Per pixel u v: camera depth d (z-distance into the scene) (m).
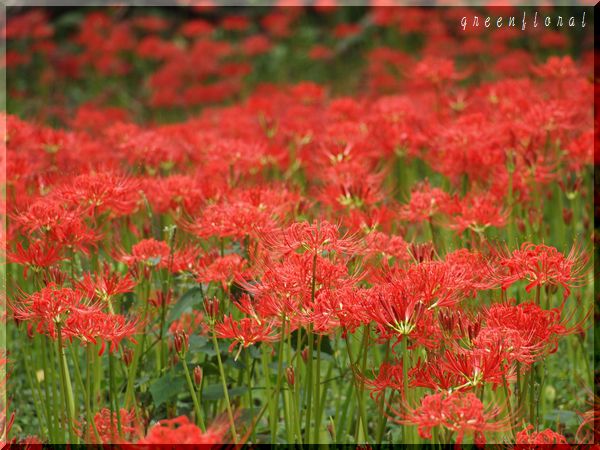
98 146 8.55
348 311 4.50
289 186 7.34
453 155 7.27
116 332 4.91
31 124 8.59
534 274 4.75
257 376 6.64
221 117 10.80
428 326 4.57
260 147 8.23
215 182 6.99
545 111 7.32
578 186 7.34
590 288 6.80
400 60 14.45
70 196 5.61
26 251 5.28
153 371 6.22
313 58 17.62
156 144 7.98
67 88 17.94
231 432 4.98
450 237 6.92
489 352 4.24
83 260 7.04
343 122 8.46
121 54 18.64
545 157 7.60
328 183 7.38
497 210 6.16
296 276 4.63
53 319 4.83
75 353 5.80
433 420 4.07
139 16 20.97
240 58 18.83
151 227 6.73
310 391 4.96
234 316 5.95
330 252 4.97
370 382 4.75
